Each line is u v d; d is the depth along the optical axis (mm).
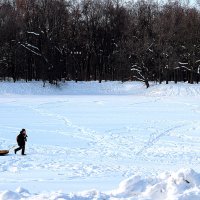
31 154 24234
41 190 14367
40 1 82062
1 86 75438
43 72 79875
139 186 10109
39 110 47031
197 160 22906
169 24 78938
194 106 53625
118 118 40906
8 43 79688
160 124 37250
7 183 15961
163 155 24375
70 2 86500
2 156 23469
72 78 88812
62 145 27312
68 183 15969
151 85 79938
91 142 28609
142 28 82250
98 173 18672
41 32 80375
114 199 9289
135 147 27000
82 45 87250
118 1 89312
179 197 8867
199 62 79875
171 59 77812
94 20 87000
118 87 81375
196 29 79875
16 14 80938
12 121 38156
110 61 87188
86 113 44688
